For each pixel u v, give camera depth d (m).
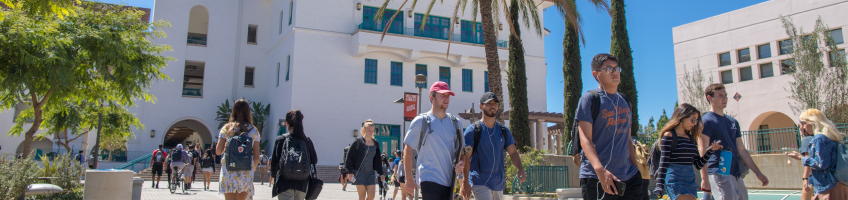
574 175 16.44
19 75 12.07
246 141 6.34
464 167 5.56
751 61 25.64
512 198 13.42
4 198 8.67
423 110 29.86
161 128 29.78
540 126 25.11
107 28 13.75
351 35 29.14
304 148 6.55
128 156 28.91
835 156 6.15
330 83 28.27
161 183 21.53
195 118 30.58
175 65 30.55
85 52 13.48
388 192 18.64
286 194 6.48
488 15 16.03
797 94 21.36
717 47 27.14
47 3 9.16
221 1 32.28
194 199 13.32
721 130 6.22
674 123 5.59
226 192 6.23
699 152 6.20
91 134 32.47
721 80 26.94
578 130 4.37
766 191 13.85
